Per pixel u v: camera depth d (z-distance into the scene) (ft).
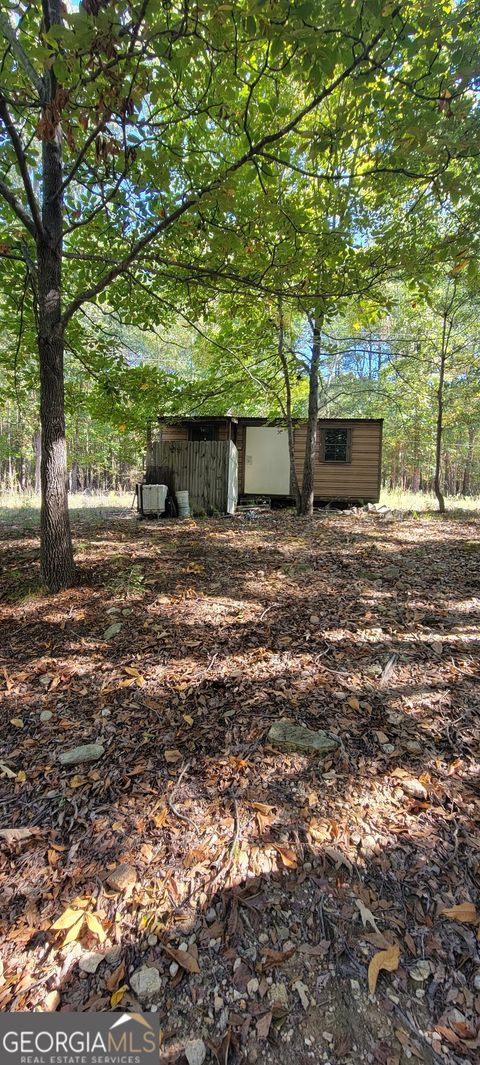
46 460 14.23
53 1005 4.31
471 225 13.14
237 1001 4.25
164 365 60.39
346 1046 3.91
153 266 17.72
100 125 8.55
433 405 47.83
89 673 10.09
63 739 8.10
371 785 6.69
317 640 11.06
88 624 12.27
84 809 6.57
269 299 16.46
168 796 6.70
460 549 20.12
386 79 10.55
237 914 5.00
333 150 9.77
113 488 88.69
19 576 15.90
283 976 4.42
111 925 4.96
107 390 21.30
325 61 7.55
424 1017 4.06
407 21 7.47
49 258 13.30
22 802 6.77
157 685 9.50
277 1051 3.90
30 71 10.60
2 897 5.34
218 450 32.40
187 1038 4.03
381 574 16.17
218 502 32.53
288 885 5.29
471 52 7.89
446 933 4.70
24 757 7.72
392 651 10.43
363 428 40.06
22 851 5.93
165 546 20.66
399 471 85.66
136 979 4.46
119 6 6.95
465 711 8.21
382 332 54.03
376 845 5.73
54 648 11.18
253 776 6.97
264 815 6.26
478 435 65.10
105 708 8.88
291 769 7.07
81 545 20.54
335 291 14.83
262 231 13.91
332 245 14.28
